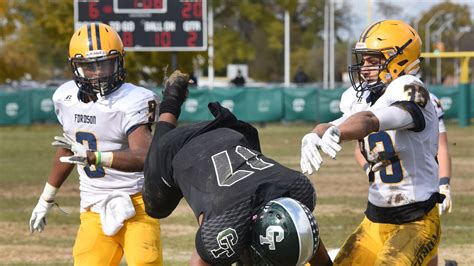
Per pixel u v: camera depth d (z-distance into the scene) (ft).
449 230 58.49
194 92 160.86
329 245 52.47
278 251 22.81
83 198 34.12
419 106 28.96
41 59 361.92
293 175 24.53
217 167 25.08
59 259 50.11
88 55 32.94
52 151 121.19
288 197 23.81
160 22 140.46
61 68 377.71
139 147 32.50
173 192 27.40
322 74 446.19
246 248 24.08
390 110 27.86
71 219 64.13
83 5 139.33
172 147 26.94
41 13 171.32
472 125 163.02
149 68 171.42
